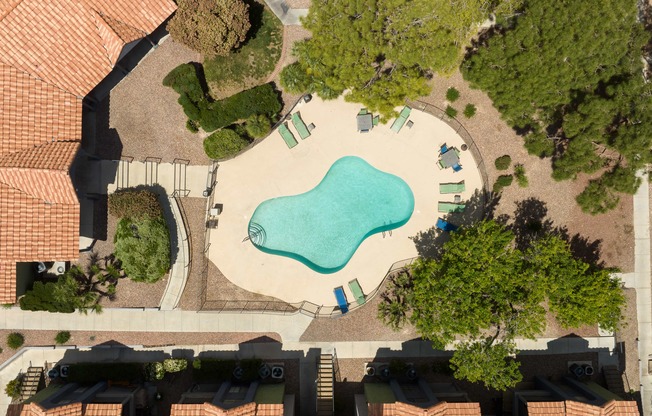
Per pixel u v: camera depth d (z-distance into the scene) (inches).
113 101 1358.3
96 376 1334.9
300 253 1416.1
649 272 1423.5
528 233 1401.3
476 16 1160.2
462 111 1387.8
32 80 1189.7
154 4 1212.5
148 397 1366.9
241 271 1393.9
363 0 1122.7
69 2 1167.6
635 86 1104.8
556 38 1106.1
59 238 1198.9
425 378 1391.5
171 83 1328.7
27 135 1191.6
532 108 1238.9
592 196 1249.4
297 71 1315.2
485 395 1398.9
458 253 1197.1
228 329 1384.1
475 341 1264.8
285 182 1395.2
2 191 1171.9
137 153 1362.0
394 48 1143.0
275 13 1364.4
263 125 1333.7
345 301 1386.6
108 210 1343.5
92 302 1352.1
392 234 1402.6
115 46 1203.9
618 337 1418.6
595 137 1152.8
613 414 1172.5
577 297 1213.7
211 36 1212.5
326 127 1387.8
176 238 1371.8
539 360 1412.4
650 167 1330.0
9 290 1205.1
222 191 1386.6
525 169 1398.9
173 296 1374.3
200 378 1352.1
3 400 1364.4
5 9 1138.7
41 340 1363.2
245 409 1133.1
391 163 1397.6
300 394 1382.9
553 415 1189.1
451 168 1395.2
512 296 1207.6
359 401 1318.9
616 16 1109.7
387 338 1395.2
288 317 1389.0
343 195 1416.1
